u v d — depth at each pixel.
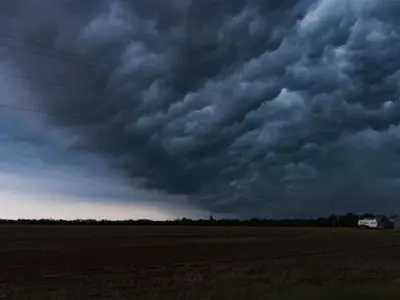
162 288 32.31
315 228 187.25
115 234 110.81
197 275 41.66
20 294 30.31
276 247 78.38
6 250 62.81
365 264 51.25
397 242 94.62
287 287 26.66
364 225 185.00
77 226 167.88
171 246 75.56
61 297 28.69
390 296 21.44
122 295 29.14
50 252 61.22
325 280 33.84
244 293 23.41
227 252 68.44
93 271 44.84
